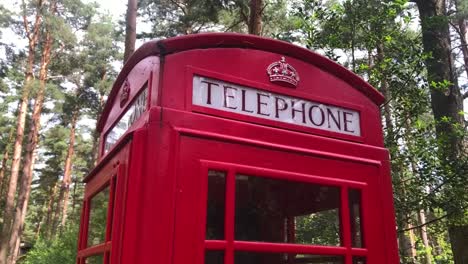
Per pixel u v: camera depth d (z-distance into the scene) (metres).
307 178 2.17
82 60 24.83
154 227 1.76
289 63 2.35
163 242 1.76
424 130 5.11
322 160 2.26
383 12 5.28
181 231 1.80
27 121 28.62
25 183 23.19
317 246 2.12
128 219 1.77
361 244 2.28
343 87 2.51
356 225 2.29
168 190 1.83
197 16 15.34
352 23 5.41
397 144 4.95
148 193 1.80
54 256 9.20
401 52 5.21
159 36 17.81
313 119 2.33
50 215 34.47
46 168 35.88
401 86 5.11
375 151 2.47
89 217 2.61
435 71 6.47
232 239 1.90
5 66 23.41
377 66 5.20
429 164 4.73
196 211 1.85
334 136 2.37
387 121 5.12
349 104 2.49
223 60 2.16
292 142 2.20
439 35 6.55
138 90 2.21
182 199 1.84
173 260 1.76
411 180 4.92
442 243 10.68
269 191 2.08
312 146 2.26
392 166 4.94
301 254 2.08
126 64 2.46
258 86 2.21
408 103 5.04
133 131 1.90
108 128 2.83
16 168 23.66
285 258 2.09
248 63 2.23
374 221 2.33
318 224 2.25
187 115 1.97
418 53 5.12
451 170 4.69
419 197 4.75
